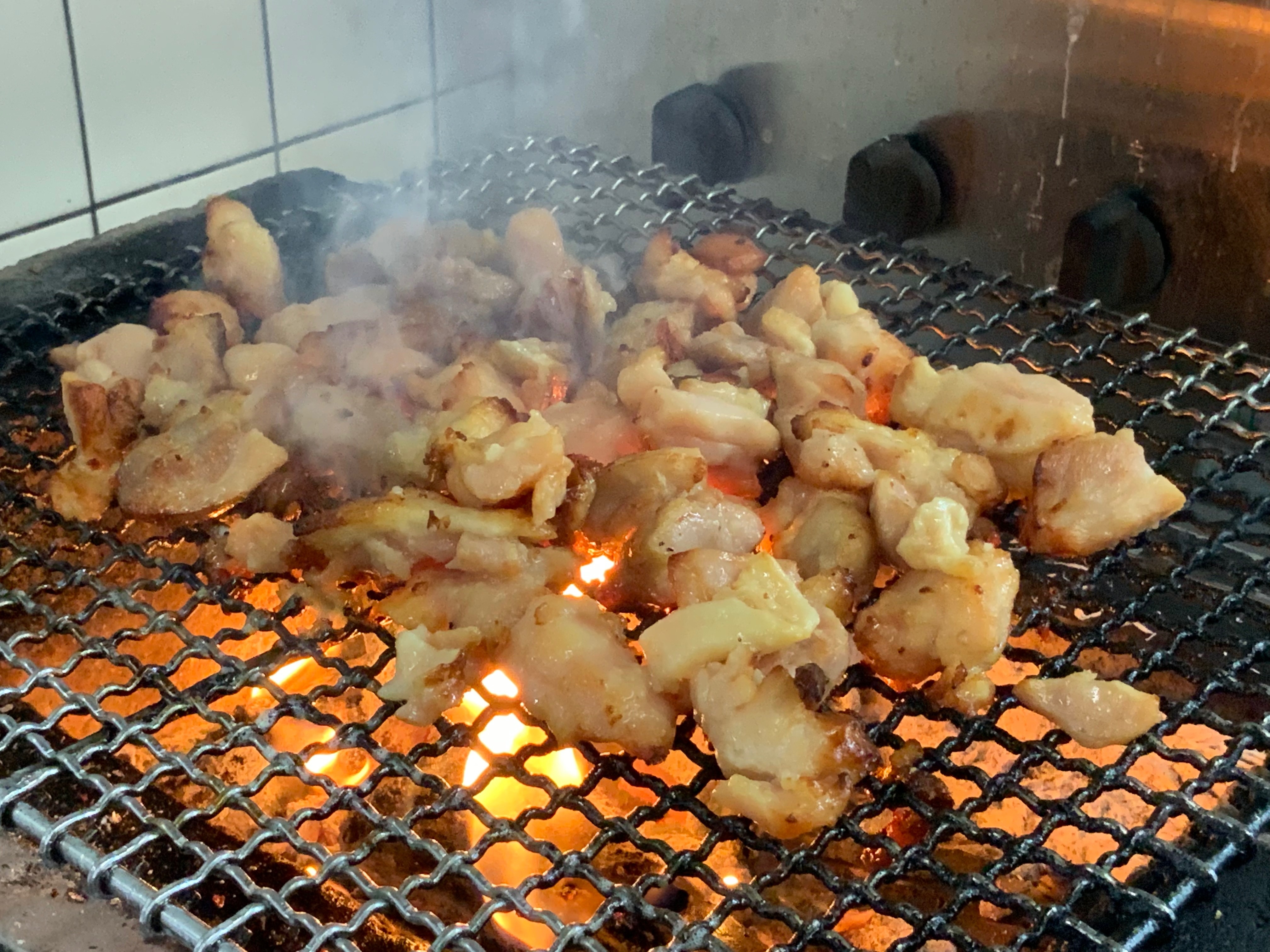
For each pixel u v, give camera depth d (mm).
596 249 604
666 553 407
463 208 625
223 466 445
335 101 676
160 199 610
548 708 374
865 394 473
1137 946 321
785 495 442
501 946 360
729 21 665
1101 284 575
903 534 410
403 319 503
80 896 323
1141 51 560
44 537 466
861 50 631
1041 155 603
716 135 670
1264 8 526
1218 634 437
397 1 686
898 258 566
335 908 340
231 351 495
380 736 453
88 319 535
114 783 373
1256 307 572
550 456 413
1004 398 445
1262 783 353
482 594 402
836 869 409
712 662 369
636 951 383
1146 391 551
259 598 474
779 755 348
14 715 399
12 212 556
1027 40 586
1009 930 382
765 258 558
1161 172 574
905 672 393
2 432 482
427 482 447
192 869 349
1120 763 364
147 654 470
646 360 469
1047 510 426
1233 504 472
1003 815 422
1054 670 394
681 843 426
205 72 610
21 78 542
